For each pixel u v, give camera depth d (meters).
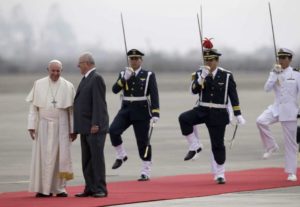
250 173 43.12
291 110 39.88
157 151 56.00
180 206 32.12
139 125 40.84
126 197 34.47
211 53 39.56
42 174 35.28
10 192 36.81
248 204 32.62
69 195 35.69
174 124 83.19
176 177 41.81
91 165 35.19
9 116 97.44
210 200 33.72
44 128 35.62
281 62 40.47
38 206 32.09
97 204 32.59
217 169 39.09
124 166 47.62
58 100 35.69
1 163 49.34
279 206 32.16
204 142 63.09
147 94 40.97
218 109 39.38
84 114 35.03
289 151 39.88
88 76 35.31
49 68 35.88
